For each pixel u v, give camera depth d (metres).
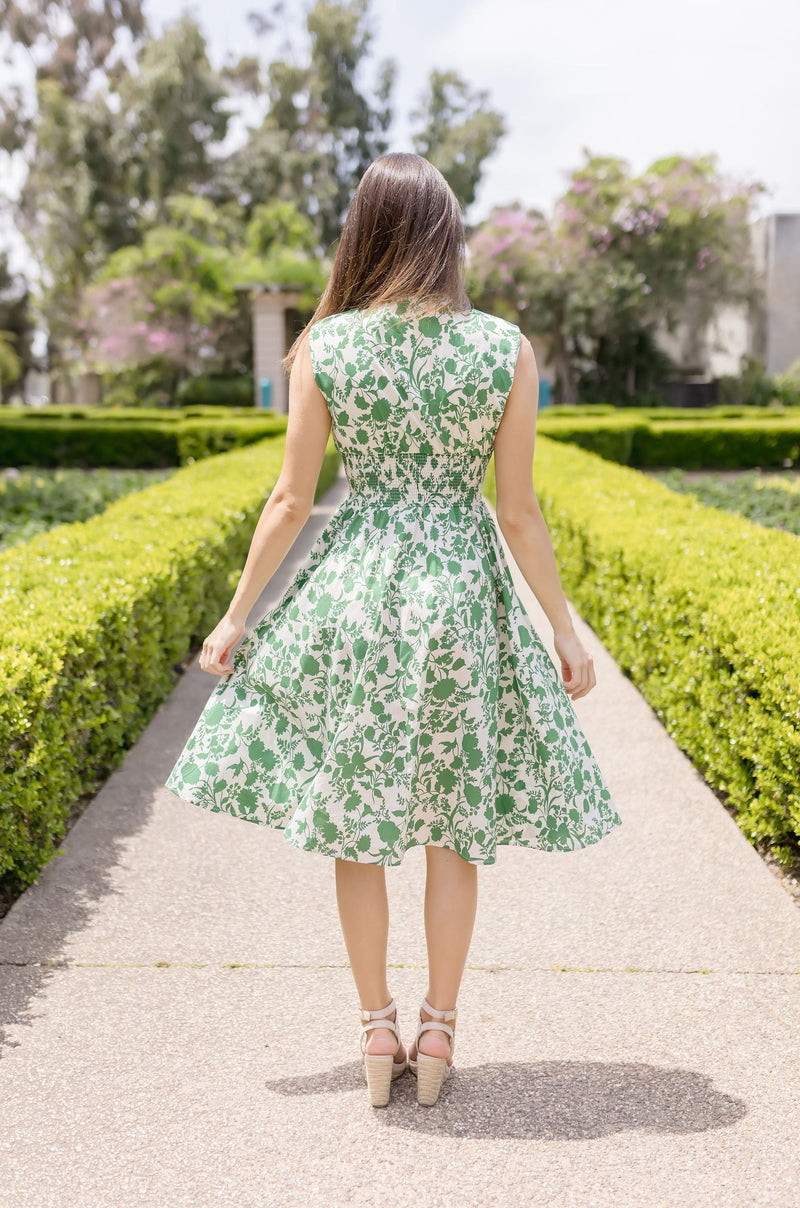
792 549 4.28
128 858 2.96
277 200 37.97
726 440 17.12
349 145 39.66
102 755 3.59
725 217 27.00
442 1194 1.61
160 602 4.29
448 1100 1.85
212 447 17.75
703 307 28.66
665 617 3.88
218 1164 1.68
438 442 1.66
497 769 1.78
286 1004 2.20
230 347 31.81
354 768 1.66
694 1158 1.69
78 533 4.83
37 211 38.16
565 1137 1.75
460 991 2.26
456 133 38.62
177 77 35.25
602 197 27.55
